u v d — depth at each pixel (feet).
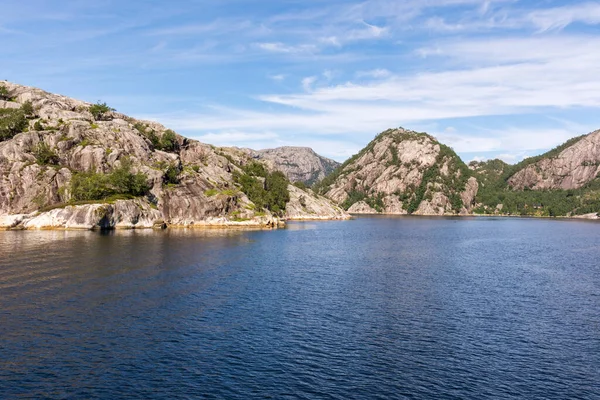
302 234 526.16
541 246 448.65
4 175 498.69
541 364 131.34
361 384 115.85
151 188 551.18
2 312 162.71
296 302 191.11
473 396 111.55
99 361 124.47
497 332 158.40
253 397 107.45
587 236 581.94
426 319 171.83
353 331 155.84
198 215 567.59
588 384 119.24
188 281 222.28
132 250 315.78
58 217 463.42
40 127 566.36
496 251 396.37
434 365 128.88
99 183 499.10
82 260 267.59
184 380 115.03
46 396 104.83
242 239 426.51
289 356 132.16
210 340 142.61
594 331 161.17
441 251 386.73
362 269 278.46
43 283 206.69
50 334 143.02
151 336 144.36
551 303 199.93
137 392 108.06
